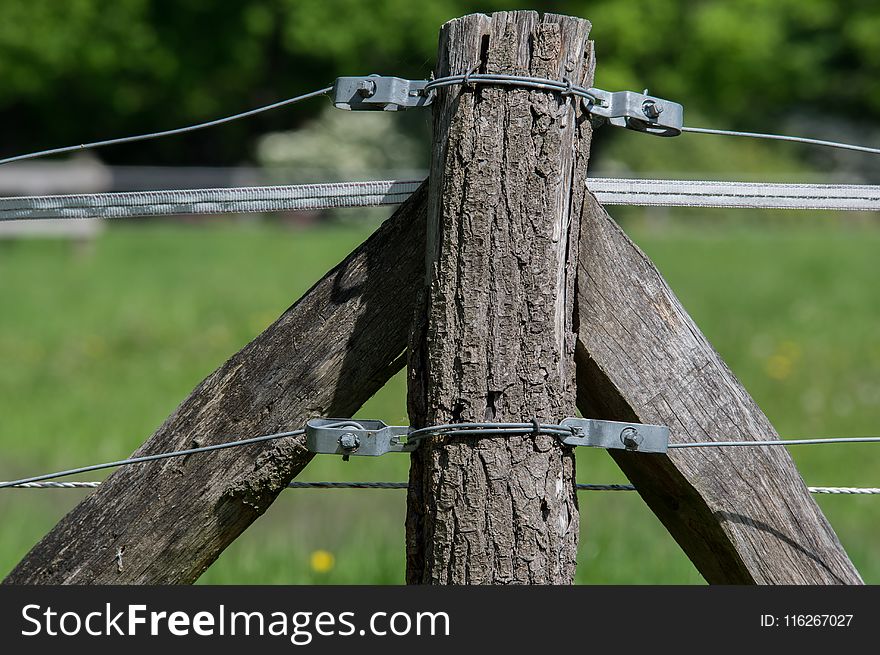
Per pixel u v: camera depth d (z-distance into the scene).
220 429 6.62
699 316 33.50
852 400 24.16
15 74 74.25
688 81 76.19
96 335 30.89
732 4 76.88
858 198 7.08
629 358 6.59
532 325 6.18
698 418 6.61
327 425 6.42
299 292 37.72
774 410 23.50
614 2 72.50
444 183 6.22
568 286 6.35
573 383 6.41
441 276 6.20
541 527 6.21
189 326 32.19
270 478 6.59
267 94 81.81
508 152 6.17
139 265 44.62
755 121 87.94
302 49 74.62
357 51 74.88
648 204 7.02
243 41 76.81
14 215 7.00
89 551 6.70
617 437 6.39
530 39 6.23
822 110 93.12
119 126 81.62
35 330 31.53
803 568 6.70
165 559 6.71
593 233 6.55
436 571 6.28
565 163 6.26
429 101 6.39
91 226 47.91
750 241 52.09
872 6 88.31
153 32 75.62
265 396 6.59
